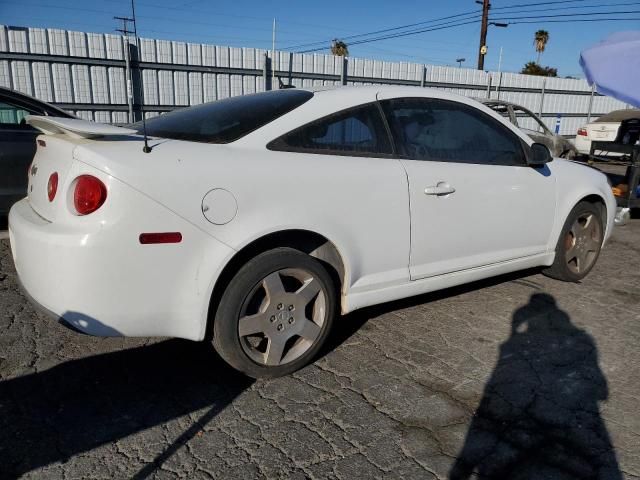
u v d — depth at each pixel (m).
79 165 2.35
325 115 2.93
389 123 3.16
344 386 2.82
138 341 3.26
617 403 2.71
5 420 2.46
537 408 2.65
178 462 2.22
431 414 2.59
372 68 13.36
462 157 3.46
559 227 4.10
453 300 4.02
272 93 3.28
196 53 10.73
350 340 3.34
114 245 2.29
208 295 2.52
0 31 8.63
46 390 2.71
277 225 2.62
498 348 3.28
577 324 3.65
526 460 2.28
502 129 3.72
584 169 4.36
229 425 2.47
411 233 3.17
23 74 8.98
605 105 18.98
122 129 2.61
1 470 2.14
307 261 2.78
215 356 3.11
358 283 3.04
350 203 2.88
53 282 2.34
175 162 2.42
